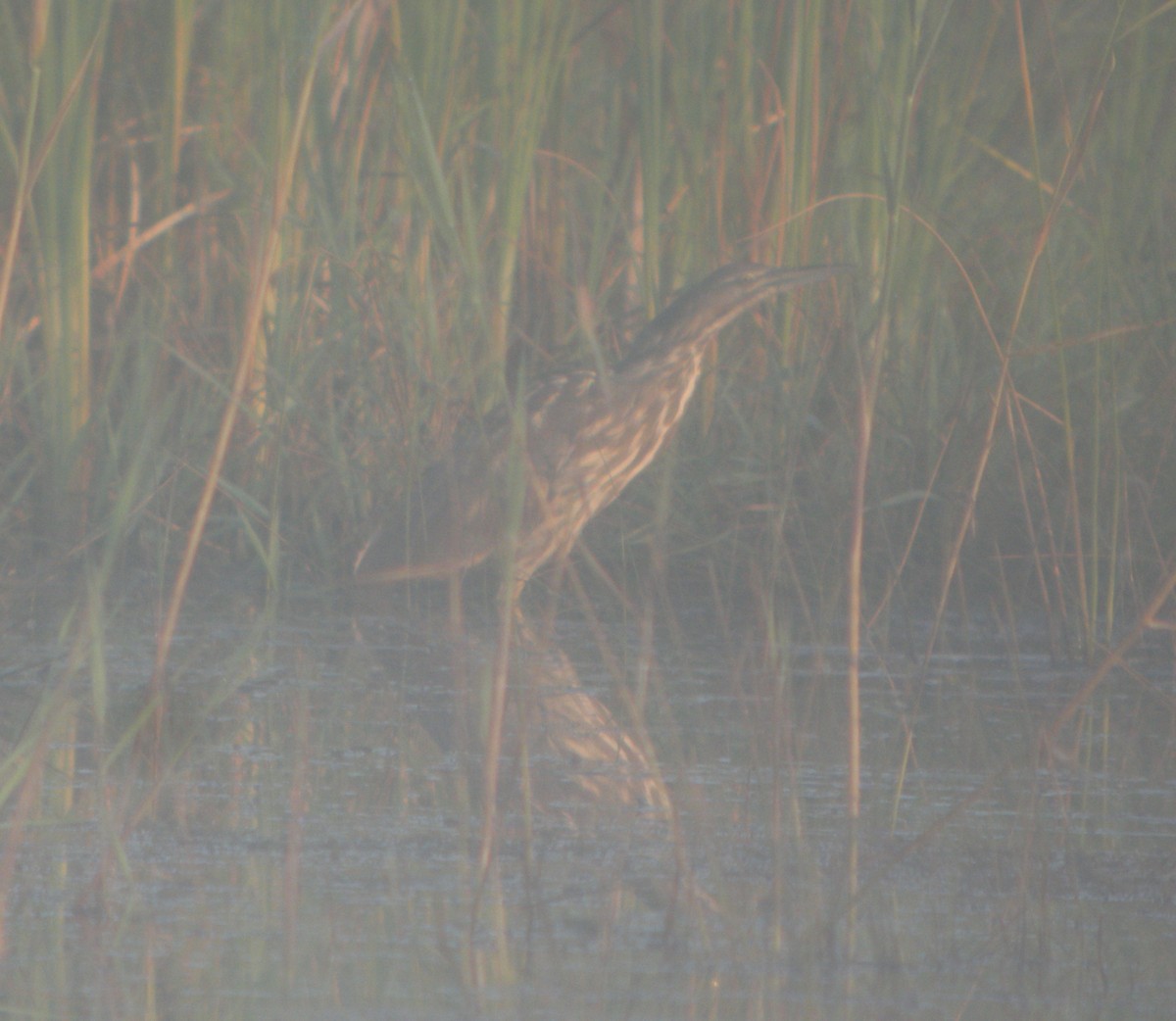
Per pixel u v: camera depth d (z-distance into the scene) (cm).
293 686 1227
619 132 2153
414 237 1855
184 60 1930
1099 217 1772
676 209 1997
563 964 722
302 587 1572
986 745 1100
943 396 1730
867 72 1820
